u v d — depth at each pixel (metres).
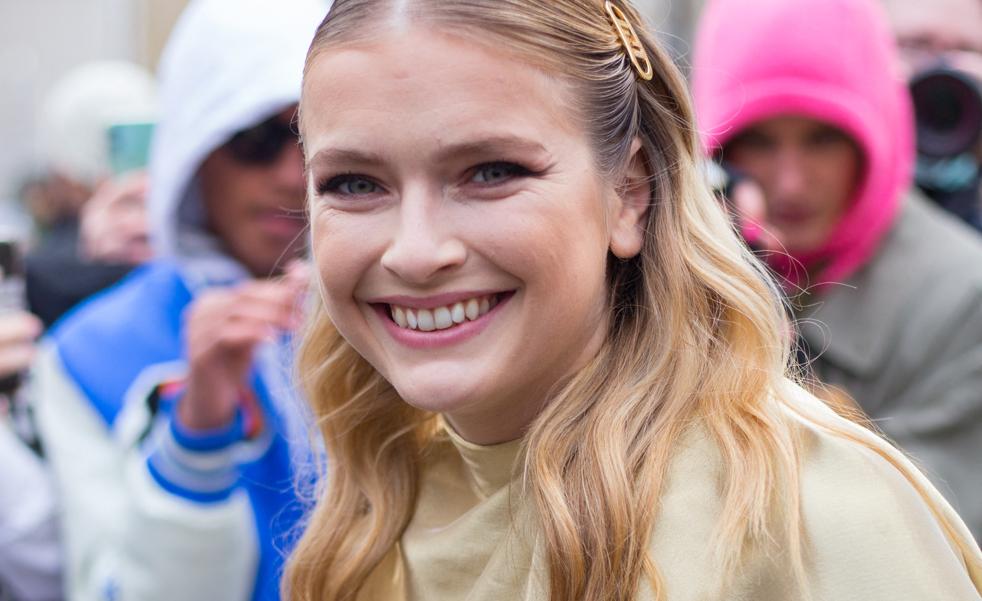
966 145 3.45
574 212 1.59
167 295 3.21
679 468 1.63
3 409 3.20
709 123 3.12
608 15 1.71
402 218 1.56
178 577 2.78
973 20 3.72
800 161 2.97
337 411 2.06
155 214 3.26
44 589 3.07
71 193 5.11
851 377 2.90
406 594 1.88
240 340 2.76
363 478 2.02
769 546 1.55
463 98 1.52
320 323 2.11
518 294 1.58
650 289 1.75
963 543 1.62
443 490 1.93
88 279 4.13
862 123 2.96
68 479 3.02
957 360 2.80
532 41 1.56
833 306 2.95
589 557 1.61
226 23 3.12
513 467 1.74
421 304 1.58
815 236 2.98
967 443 2.77
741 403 1.66
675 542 1.58
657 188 1.77
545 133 1.57
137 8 8.98
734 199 2.85
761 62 3.03
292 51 3.12
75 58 9.26
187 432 2.79
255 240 3.23
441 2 1.54
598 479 1.63
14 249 3.30
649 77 1.75
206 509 2.79
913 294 2.88
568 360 1.70
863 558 1.52
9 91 9.29
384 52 1.54
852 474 1.58
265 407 2.95
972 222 3.52
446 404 1.60
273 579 2.89
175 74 3.20
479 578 1.74
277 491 2.92
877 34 3.12
